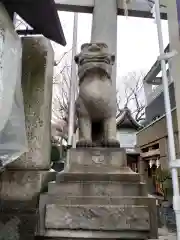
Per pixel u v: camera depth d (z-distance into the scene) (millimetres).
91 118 2145
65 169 1916
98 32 3527
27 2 1956
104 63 2059
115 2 3707
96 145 2012
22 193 2041
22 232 1830
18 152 1834
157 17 1634
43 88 2338
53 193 1729
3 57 1653
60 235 1580
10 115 1802
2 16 1704
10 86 1669
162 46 1563
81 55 2121
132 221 1582
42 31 2594
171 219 2479
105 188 1740
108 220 1585
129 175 1796
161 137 3871
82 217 1596
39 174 2104
